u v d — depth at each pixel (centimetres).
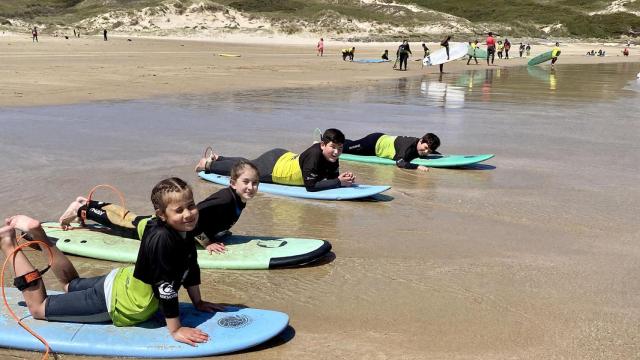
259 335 339
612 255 504
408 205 647
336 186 677
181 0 8950
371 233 550
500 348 344
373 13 9638
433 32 9106
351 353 337
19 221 354
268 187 683
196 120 1154
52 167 749
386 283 437
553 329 369
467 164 828
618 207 650
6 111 1187
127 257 465
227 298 409
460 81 2369
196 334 336
